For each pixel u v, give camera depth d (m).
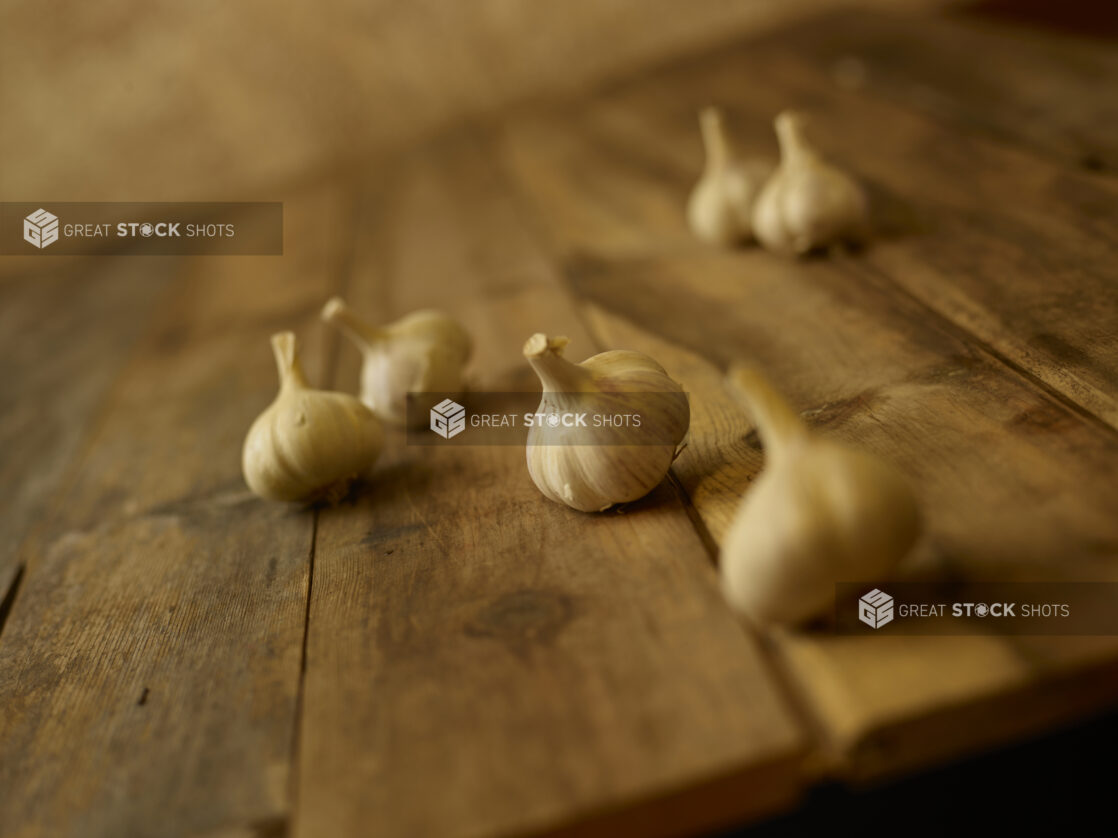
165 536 0.41
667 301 0.50
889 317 0.41
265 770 0.25
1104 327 0.35
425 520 0.36
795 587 0.22
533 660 0.26
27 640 0.36
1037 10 1.17
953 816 0.32
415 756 0.24
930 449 0.31
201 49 1.23
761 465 0.32
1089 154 0.53
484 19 1.24
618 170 0.80
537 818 0.21
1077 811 0.31
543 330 0.51
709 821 0.22
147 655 0.32
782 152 0.71
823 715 0.22
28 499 0.50
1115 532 0.25
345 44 1.25
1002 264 0.43
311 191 1.16
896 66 0.85
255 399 0.54
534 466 0.32
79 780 0.27
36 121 1.22
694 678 0.24
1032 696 0.21
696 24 1.25
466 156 1.04
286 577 0.35
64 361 0.76
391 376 0.43
